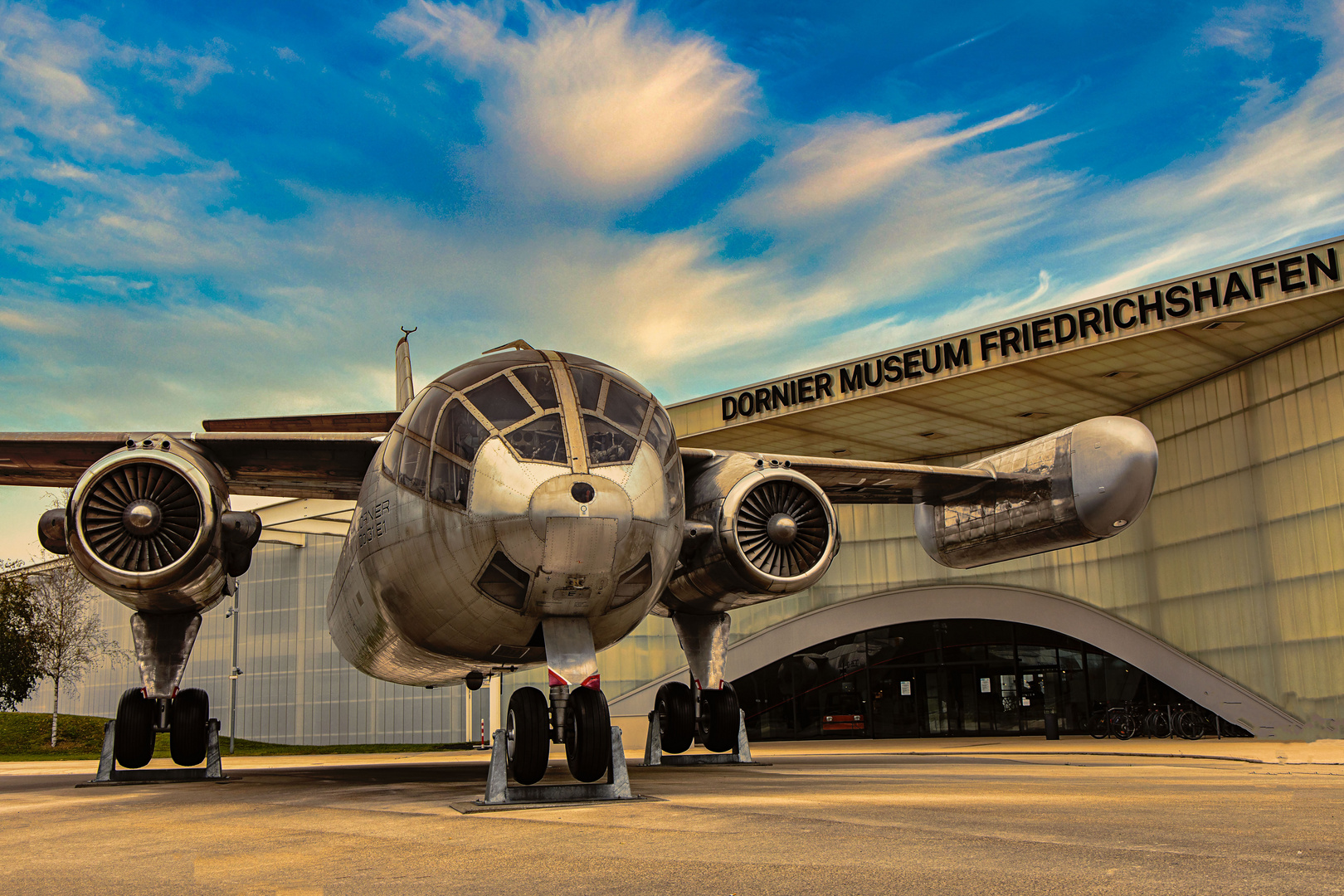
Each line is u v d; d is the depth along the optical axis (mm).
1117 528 11531
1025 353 18656
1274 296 16594
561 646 7484
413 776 12141
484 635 7977
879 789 7719
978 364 19109
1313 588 18625
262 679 37438
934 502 13523
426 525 7602
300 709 36562
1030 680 25344
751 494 10688
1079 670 24797
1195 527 21641
